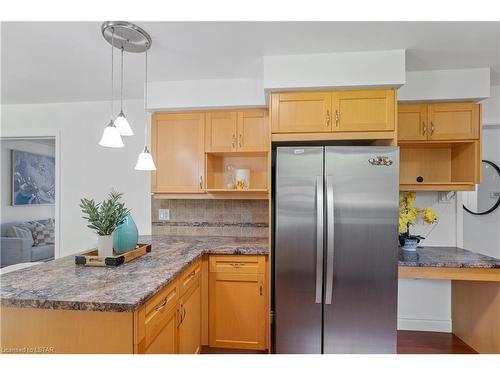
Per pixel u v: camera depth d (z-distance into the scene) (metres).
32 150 4.84
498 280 1.88
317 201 1.80
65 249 2.92
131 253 1.65
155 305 1.23
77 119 2.93
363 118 1.95
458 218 2.45
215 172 2.72
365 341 1.81
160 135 2.52
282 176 1.87
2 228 4.18
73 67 2.12
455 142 2.18
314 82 1.93
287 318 1.86
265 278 2.10
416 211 2.36
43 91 2.63
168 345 1.38
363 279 1.80
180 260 1.66
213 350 2.12
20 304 1.03
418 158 2.42
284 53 1.92
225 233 2.73
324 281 1.82
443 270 1.92
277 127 2.03
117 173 2.88
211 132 2.47
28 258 4.11
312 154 1.84
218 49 1.86
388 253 1.79
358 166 1.81
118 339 1.06
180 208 2.80
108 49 1.85
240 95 2.35
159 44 1.79
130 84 2.47
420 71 2.17
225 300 2.12
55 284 1.20
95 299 1.04
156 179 2.52
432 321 2.52
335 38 1.73
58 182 2.94
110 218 1.54
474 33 1.66
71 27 1.60
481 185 2.92
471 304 2.24
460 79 2.13
